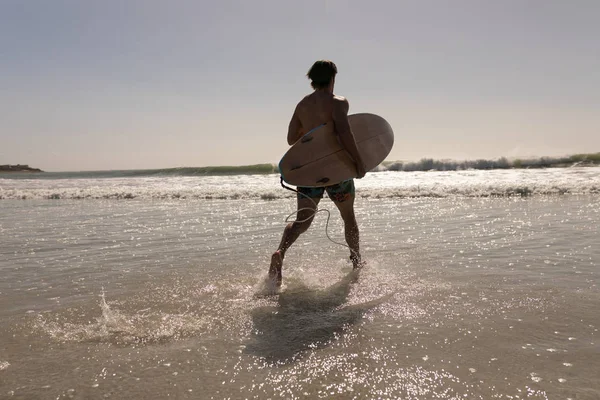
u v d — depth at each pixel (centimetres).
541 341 188
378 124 371
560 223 494
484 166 1842
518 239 412
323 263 349
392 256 364
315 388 156
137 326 218
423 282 284
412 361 174
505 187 843
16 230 548
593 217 528
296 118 329
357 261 330
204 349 190
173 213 705
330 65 318
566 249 363
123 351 190
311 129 316
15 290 285
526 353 177
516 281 278
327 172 311
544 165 1789
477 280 283
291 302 252
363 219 579
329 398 149
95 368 174
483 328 204
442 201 759
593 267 306
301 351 186
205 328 214
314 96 319
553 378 157
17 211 777
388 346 188
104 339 203
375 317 223
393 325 212
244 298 261
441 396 149
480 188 848
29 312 241
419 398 148
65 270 338
